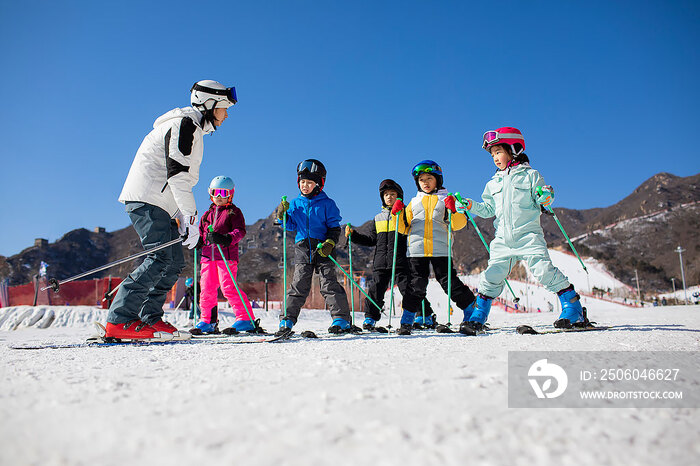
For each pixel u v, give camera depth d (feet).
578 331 10.87
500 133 12.69
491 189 13.15
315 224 14.11
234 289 15.96
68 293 43.21
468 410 3.27
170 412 3.29
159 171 10.82
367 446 2.55
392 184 16.75
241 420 3.06
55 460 2.36
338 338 11.09
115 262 10.50
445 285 14.48
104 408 3.44
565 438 2.73
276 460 2.35
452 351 6.47
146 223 10.77
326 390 3.93
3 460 2.36
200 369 5.45
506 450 2.51
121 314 10.55
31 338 17.52
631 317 20.48
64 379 4.84
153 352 7.95
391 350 6.82
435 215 14.57
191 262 115.65
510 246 12.50
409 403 3.45
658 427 3.01
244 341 10.44
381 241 16.66
